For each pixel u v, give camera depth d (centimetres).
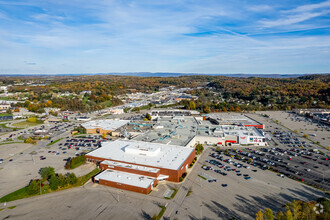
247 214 5988
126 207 6341
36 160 10075
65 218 5884
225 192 7150
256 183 7756
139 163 8412
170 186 7556
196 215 5953
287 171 8750
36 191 7138
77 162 9256
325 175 8388
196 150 11162
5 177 8381
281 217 5231
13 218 5912
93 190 7338
